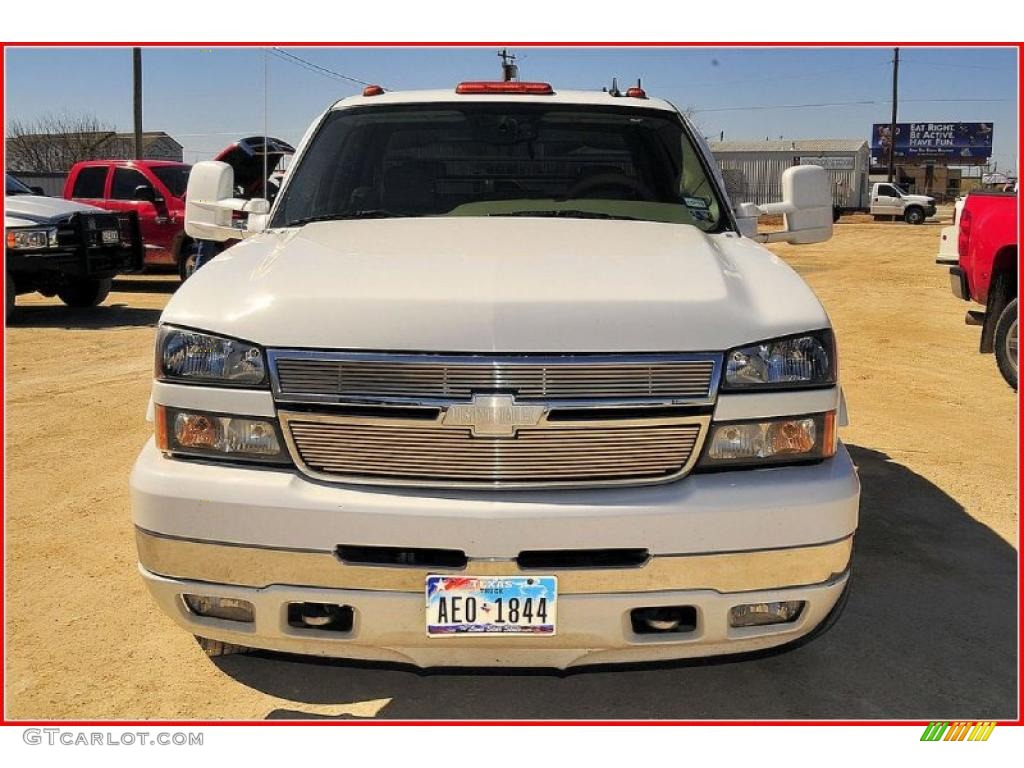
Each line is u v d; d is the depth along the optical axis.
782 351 2.71
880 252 23.77
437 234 3.37
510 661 2.71
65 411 6.82
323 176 4.09
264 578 2.64
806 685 3.22
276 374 2.64
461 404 2.57
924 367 8.77
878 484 5.27
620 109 4.32
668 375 2.62
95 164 15.07
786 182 4.14
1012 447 6.03
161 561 2.71
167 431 2.75
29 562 4.13
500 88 4.44
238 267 3.08
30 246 11.18
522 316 2.61
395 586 2.60
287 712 3.04
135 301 13.76
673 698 3.15
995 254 7.77
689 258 3.08
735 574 2.62
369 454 2.62
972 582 4.01
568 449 2.60
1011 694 3.17
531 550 2.55
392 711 3.05
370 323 2.62
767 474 2.68
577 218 3.77
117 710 3.03
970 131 79.88
